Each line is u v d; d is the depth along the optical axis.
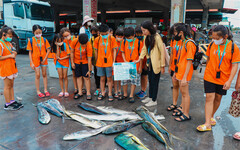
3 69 3.36
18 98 4.00
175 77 3.27
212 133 2.76
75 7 25.28
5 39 3.35
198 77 6.17
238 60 2.47
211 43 2.74
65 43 4.02
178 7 7.67
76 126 2.97
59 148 2.39
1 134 2.71
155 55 3.47
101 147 2.41
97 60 3.91
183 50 2.91
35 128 2.89
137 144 2.42
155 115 3.32
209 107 2.79
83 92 4.55
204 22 23.17
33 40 3.96
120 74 3.77
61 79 4.25
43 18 11.30
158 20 29.20
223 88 2.61
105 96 4.37
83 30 4.86
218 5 21.97
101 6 23.23
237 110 2.68
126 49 3.88
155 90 3.71
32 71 6.93
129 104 3.88
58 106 3.62
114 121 3.12
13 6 10.45
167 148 2.38
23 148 2.38
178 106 3.75
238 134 2.60
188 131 2.81
